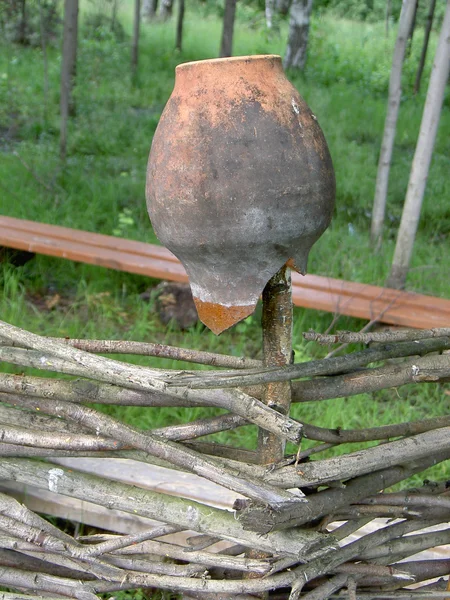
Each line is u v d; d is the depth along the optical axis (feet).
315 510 4.55
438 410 10.85
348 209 20.21
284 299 4.30
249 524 4.33
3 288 14.20
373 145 26.32
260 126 3.76
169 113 3.95
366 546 5.06
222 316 4.09
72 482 4.98
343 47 49.83
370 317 12.17
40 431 4.97
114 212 18.19
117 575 5.06
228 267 3.97
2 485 7.18
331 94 33.78
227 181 3.74
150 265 13.43
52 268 15.47
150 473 7.33
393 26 58.13
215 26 55.93
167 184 3.91
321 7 61.77
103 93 30.30
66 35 21.65
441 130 27.71
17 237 14.30
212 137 3.76
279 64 3.98
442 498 5.09
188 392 4.44
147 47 42.50
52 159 21.58
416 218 13.96
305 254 4.11
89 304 13.62
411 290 15.05
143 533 4.97
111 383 4.70
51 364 4.74
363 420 10.36
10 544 5.18
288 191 3.80
